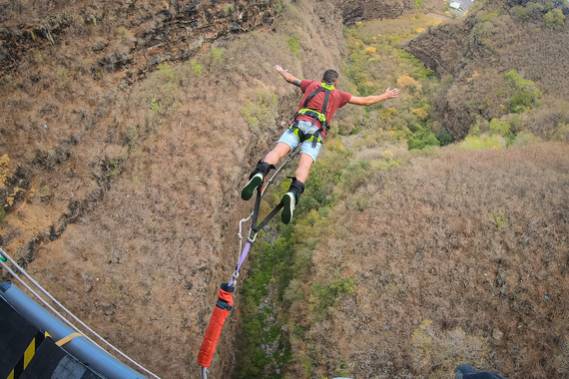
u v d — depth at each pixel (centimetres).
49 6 2125
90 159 2006
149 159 2247
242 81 2767
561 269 1809
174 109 2456
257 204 657
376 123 3731
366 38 5297
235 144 2438
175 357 1798
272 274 2366
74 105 2052
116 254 1914
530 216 2003
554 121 3098
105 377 669
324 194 2706
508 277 1827
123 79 2295
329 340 1902
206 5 2738
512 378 1631
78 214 1922
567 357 1590
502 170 2389
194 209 2177
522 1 4409
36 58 1998
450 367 1695
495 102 3522
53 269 1736
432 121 3862
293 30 3541
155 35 2466
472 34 4334
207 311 2005
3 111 1845
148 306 1859
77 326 1672
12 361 651
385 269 2008
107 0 2284
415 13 6150
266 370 2020
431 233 2061
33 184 1819
